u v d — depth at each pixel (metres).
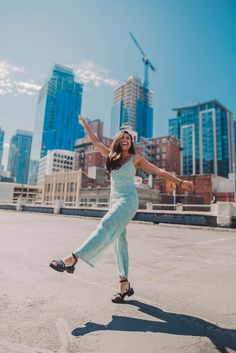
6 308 2.38
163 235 10.23
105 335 1.96
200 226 14.52
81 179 65.69
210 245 7.59
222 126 189.62
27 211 33.53
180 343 1.88
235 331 2.10
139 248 6.59
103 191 52.59
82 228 11.58
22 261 4.43
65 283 3.25
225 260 5.29
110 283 3.30
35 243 6.59
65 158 151.50
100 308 2.48
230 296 3.00
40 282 3.25
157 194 49.22
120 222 2.39
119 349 1.76
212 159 187.00
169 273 4.07
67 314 2.31
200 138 193.75
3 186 93.31
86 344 1.81
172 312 2.47
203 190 54.41
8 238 7.43
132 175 2.59
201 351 1.78
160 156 101.44
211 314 2.45
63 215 26.05
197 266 4.65
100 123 121.38
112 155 2.61
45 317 2.23
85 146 103.12
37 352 1.68
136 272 4.09
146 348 1.79
